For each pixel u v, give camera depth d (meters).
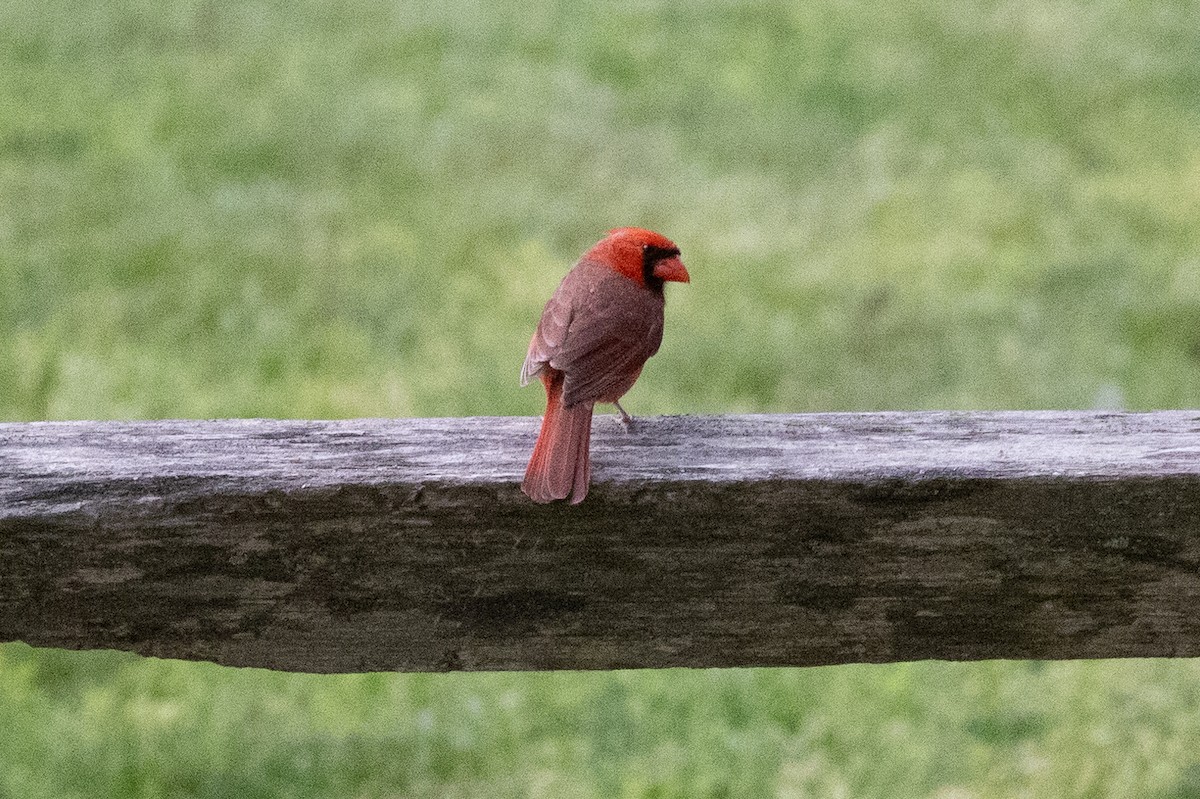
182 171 18.33
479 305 14.99
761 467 4.13
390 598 4.15
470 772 8.69
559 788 8.47
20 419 12.70
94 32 23.42
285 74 21.89
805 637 4.21
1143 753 8.66
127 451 4.25
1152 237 16.86
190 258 15.73
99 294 14.89
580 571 4.15
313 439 4.36
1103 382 13.61
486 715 9.16
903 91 21.39
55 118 19.84
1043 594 4.17
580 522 4.10
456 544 4.11
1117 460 4.14
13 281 15.04
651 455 4.25
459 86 21.59
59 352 13.76
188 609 4.13
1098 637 4.21
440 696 9.34
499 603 4.16
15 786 8.45
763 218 17.30
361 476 4.08
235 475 4.07
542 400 13.03
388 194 17.73
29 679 9.45
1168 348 14.37
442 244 16.34
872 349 14.12
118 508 4.03
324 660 4.20
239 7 24.95
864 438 4.38
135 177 18.03
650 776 8.52
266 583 4.12
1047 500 4.08
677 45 23.44
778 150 19.30
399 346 14.15
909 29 23.75
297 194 17.70
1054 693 9.38
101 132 19.48
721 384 13.55
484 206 17.36
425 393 13.16
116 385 13.16
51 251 15.79
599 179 18.30
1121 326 14.75
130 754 8.72
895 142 19.62
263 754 8.80
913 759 8.70
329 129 19.55
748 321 14.68
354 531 4.09
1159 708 9.09
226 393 13.15
